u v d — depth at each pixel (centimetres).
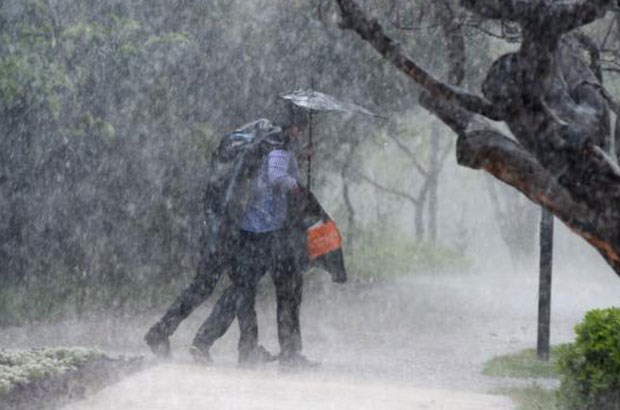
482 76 3519
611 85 2973
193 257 3772
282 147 2320
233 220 2302
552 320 3681
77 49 3275
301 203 2308
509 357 2667
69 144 3419
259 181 2306
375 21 1262
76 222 3550
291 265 2302
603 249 1266
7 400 1602
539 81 1223
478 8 1227
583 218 1277
